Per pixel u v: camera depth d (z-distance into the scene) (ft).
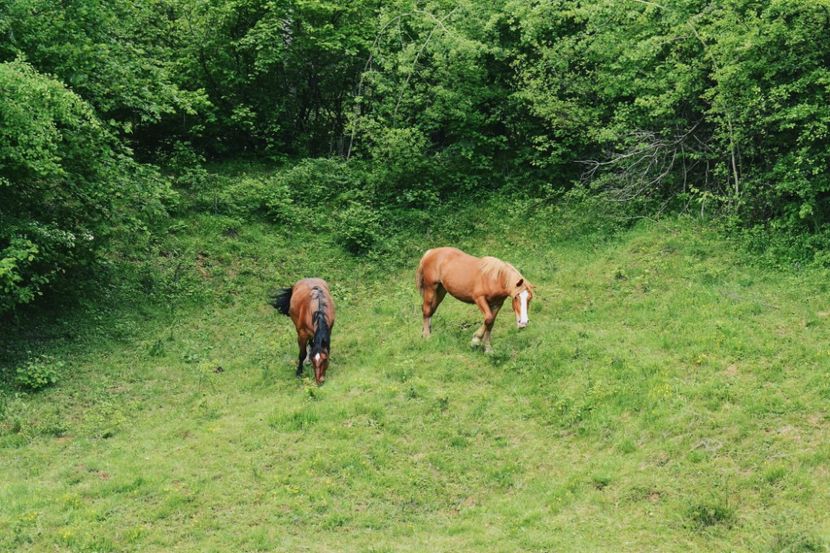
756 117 52.24
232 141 74.95
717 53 53.11
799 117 48.01
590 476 34.71
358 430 38.32
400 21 69.87
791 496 32.27
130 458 36.58
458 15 65.98
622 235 57.16
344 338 49.57
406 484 34.99
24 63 42.24
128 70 54.70
